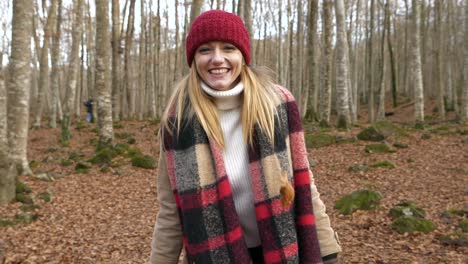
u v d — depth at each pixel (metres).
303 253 1.63
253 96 1.63
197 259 1.56
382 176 9.20
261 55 38.38
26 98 9.39
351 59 29.70
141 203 8.10
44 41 19.44
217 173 1.57
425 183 8.50
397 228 5.78
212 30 1.65
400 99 35.12
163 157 1.74
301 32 26.55
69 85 16.86
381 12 34.28
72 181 9.52
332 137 12.51
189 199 1.56
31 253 5.50
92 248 5.73
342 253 5.18
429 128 14.73
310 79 17.47
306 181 1.67
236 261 1.54
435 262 4.76
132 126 18.91
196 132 1.59
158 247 1.79
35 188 8.66
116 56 20.66
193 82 1.67
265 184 1.57
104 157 11.33
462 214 6.36
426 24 31.69
